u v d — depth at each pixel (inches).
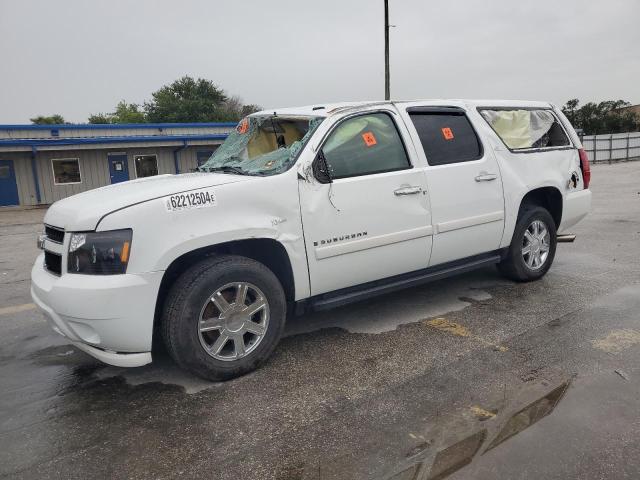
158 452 106.6
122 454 106.5
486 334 161.2
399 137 166.4
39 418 123.0
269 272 140.1
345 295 159.0
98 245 120.1
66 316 122.9
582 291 199.9
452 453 100.7
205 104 2037.4
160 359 155.6
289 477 96.1
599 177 844.6
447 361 142.9
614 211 423.8
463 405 119.0
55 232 137.5
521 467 95.5
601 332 158.1
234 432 112.6
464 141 183.0
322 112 156.8
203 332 133.1
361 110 160.1
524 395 122.1
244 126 182.1
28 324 195.0
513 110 205.2
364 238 154.3
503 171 190.2
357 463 99.2
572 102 2385.6
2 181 892.6
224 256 136.2
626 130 2228.1
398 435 108.0
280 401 125.2
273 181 138.8
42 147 893.2
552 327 163.9
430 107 178.2
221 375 135.1
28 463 104.6
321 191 145.9
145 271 121.4
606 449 99.9
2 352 167.6
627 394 120.4
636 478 91.6
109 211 121.5
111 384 139.9
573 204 218.8
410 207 163.0
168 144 1005.2
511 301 191.5
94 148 949.8
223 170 163.5
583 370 133.5
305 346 159.0
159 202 124.0
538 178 202.4
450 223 173.6
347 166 153.6
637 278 215.0
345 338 164.1
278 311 142.6
